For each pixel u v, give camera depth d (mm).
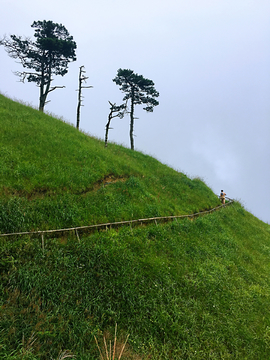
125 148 20484
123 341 4766
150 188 12844
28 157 9477
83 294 5320
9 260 5125
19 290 4730
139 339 4957
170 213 11164
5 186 7258
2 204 6527
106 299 5441
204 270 7844
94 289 5508
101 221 8023
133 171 13828
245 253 10953
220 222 13422
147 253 7461
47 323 4293
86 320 4766
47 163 9625
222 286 7512
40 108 22625
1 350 3582
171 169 19641
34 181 8133
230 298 7172
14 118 12953
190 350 5105
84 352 4199
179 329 5434
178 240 9062
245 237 13633
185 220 10898
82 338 4398
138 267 6668
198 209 13969
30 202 7246
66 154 11242
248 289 8102
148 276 6551
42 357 3828
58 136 13000
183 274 7262
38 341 3941
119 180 11898
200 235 10305
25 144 10391
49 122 15273
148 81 24719
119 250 6934
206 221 12078
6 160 8531
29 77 22766
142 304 5680
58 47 22172
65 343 4211
